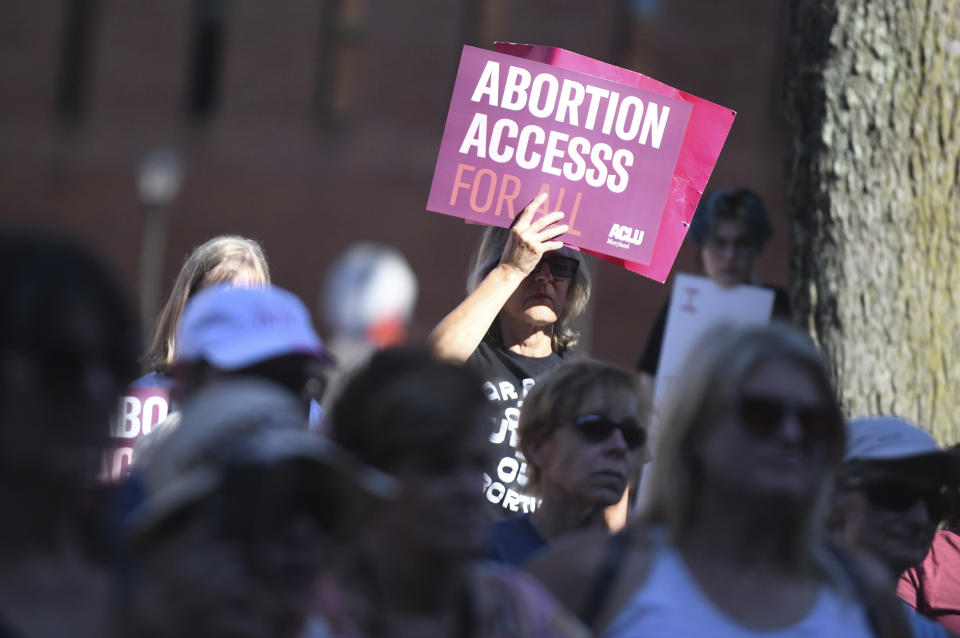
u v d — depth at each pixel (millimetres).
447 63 69562
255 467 6973
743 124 62844
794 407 9414
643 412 12719
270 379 10602
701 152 16141
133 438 14391
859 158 17719
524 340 16047
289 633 7047
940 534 14508
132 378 7410
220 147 71750
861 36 17719
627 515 15797
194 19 72625
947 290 17719
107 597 7332
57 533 7219
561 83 15906
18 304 6809
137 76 72812
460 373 8828
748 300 18281
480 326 15023
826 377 9664
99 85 73188
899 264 17625
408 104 70125
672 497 9664
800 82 18266
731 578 9375
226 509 6945
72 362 6898
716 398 9492
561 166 15875
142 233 71750
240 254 14805
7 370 6805
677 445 9695
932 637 11500
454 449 8562
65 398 6918
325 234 70312
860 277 17672
